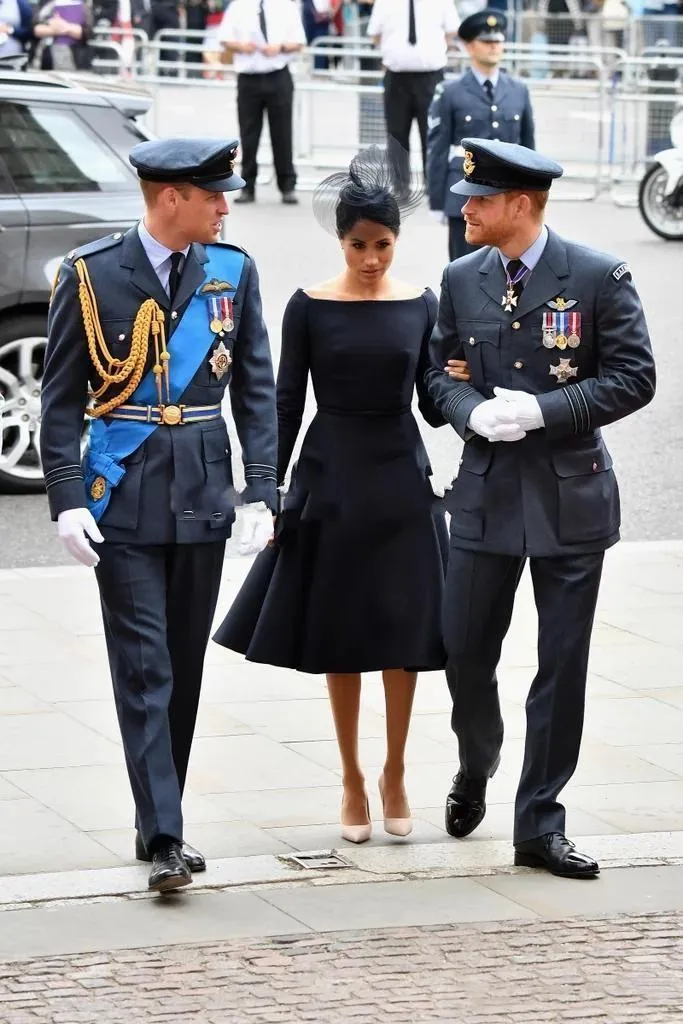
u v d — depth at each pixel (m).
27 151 37.75
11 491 38.25
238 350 20.38
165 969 17.66
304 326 21.30
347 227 20.91
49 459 19.75
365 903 19.47
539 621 20.91
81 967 17.67
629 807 22.69
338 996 17.11
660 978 17.64
